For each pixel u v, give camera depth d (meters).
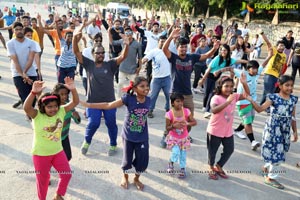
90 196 3.78
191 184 4.18
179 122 4.13
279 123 4.09
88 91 4.64
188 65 5.10
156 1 38.44
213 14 29.81
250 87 5.42
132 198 3.79
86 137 4.73
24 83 5.75
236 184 4.25
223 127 4.14
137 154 3.88
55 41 8.16
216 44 5.36
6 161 4.46
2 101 7.01
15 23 5.43
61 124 3.37
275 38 21.62
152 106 6.52
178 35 5.34
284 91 4.03
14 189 3.80
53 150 3.35
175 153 4.21
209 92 6.74
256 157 5.09
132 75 6.94
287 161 5.03
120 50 8.68
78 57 4.57
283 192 4.12
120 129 5.92
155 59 6.09
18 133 5.40
